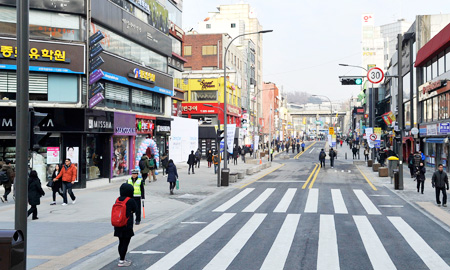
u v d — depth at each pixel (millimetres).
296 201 20453
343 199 21078
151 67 35594
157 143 38156
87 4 24875
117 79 28844
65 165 19000
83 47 24625
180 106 51250
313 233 13320
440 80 36281
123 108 30734
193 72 64062
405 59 52938
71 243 11906
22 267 7625
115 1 29000
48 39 23797
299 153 76125
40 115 8664
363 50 124062
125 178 30328
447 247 11609
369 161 44594
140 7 32906
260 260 10305
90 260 10281
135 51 32406
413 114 48469
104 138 28203
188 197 21797
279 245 11789
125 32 30172
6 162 19562
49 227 14062
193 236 13031
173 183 22906
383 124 75000
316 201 20406
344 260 10281
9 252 7109
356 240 12383
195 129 50812
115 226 9680
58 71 23969
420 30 46469
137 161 30703
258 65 99125
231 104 69125
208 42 70438
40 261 10086
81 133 24828
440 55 38562
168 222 15297
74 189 24656
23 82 8461
